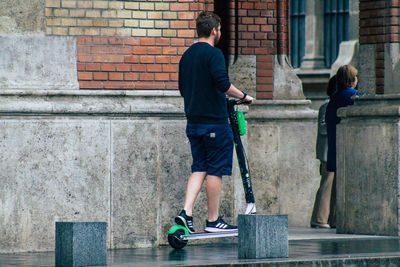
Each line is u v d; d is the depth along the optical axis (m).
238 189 25.27
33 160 22.86
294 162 34.06
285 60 33.91
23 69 23.34
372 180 26.42
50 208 23.02
